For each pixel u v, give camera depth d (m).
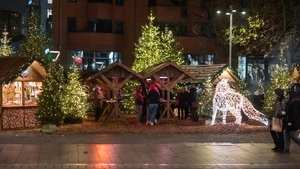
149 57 33.25
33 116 23.22
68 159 13.95
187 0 54.19
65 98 24.80
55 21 51.97
